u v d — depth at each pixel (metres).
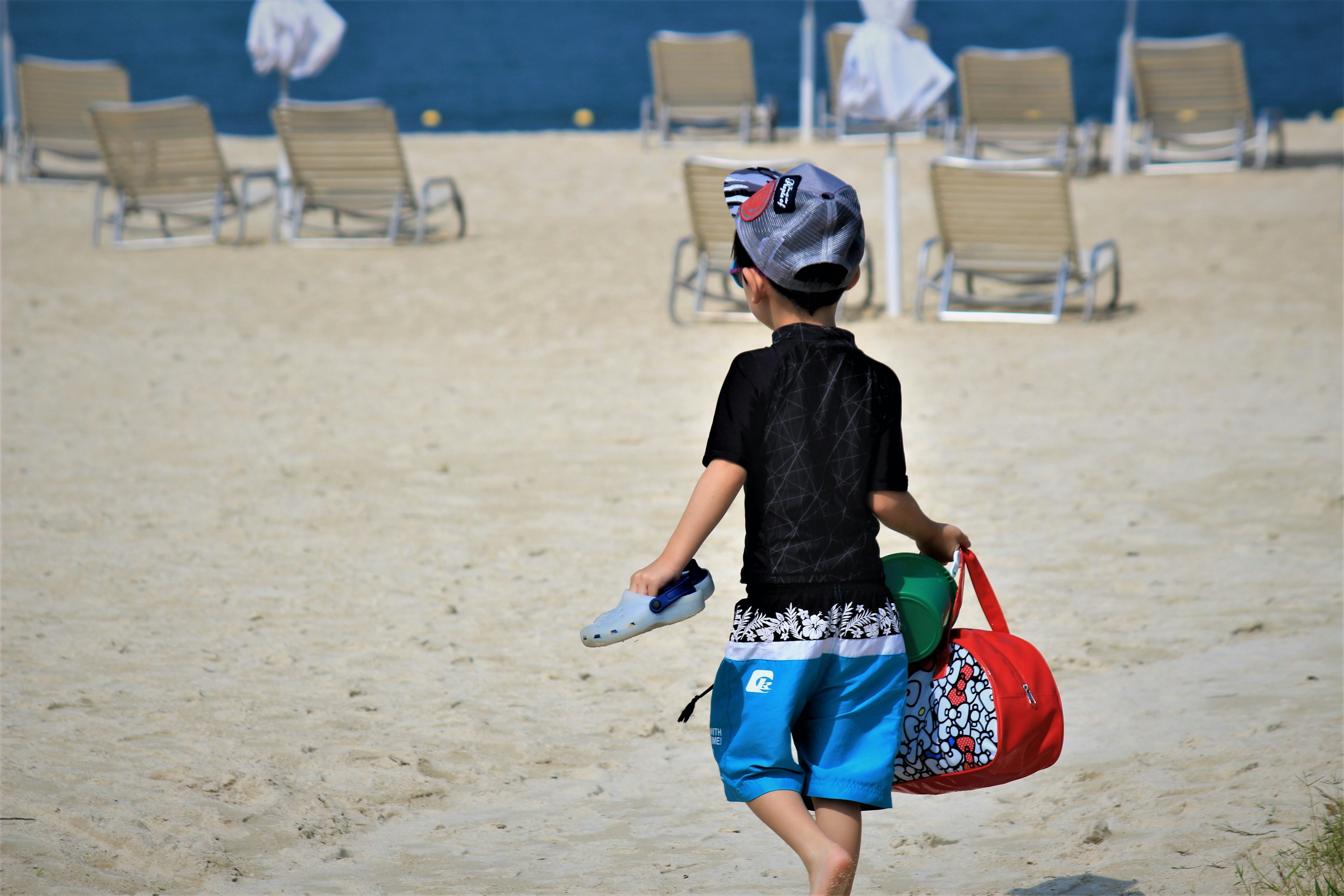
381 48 116.94
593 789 13.28
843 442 8.70
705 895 10.95
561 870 11.48
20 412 28.19
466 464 25.16
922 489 23.17
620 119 82.75
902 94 36.38
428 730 14.57
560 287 40.31
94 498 22.98
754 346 34.09
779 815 8.41
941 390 29.80
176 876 11.18
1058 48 108.19
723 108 62.22
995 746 8.88
